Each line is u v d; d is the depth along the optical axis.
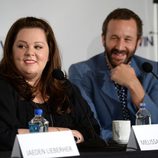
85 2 8.60
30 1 8.30
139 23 8.12
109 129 7.66
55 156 4.23
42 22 6.37
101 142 5.25
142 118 6.94
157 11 9.09
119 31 7.93
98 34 8.69
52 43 6.43
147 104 7.50
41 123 5.53
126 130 6.07
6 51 6.23
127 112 7.69
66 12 8.50
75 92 6.62
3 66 6.22
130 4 8.91
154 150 4.52
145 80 8.00
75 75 7.97
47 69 6.43
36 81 6.32
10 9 8.19
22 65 6.11
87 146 5.07
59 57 6.53
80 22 8.59
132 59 8.23
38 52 6.15
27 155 4.14
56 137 4.32
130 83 7.57
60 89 6.40
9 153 4.59
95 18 8.68
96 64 8.11
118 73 7.66
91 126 6.33
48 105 6.28
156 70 8.23
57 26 8.45
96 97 7.76
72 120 6.40
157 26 9.06
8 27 8.18
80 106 6.53
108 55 8.03
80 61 8.59
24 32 6.16
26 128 5.91
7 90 5.95
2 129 5.58
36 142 4.22
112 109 7.70
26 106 6.03
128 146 4.77
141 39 8.60
